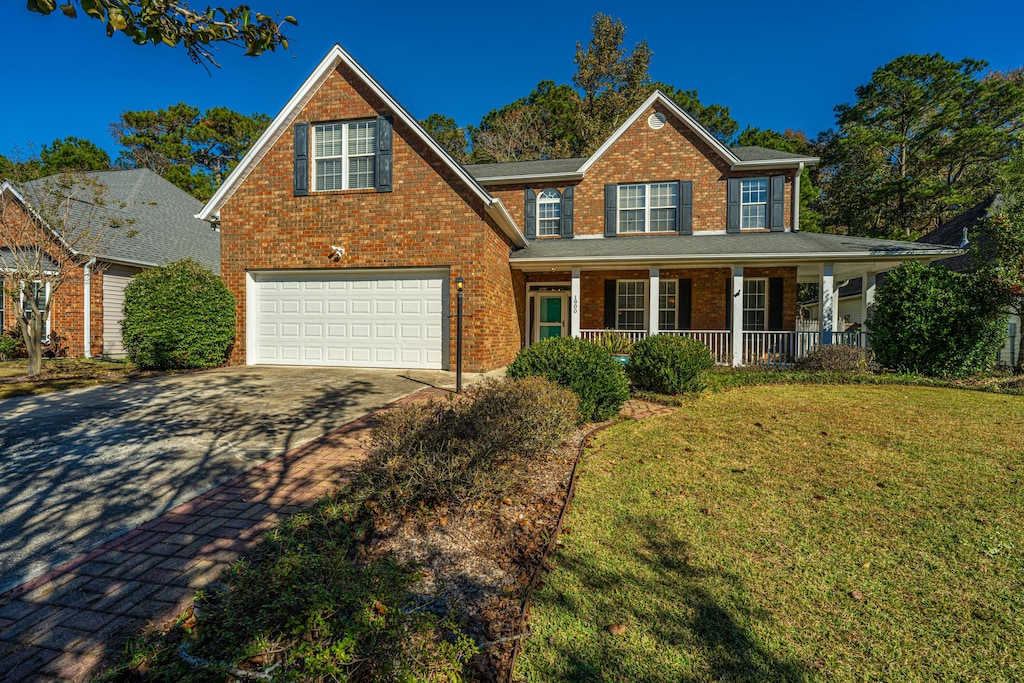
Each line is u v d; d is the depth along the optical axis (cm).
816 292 2797
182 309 1083
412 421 408
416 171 1098
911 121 2950
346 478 430
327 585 187
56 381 938
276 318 1193
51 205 1156
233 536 325
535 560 310
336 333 1165
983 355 1021
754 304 1427
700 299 1437
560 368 643
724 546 331
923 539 341
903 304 1064
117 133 3600
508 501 386
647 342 907
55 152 3048
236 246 1188
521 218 1565
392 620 178
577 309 1302
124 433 578
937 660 228
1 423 622
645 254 1212
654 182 1469
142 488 409
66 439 551
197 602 246
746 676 219
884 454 529
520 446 427
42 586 268
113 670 196
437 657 188
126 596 258
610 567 304
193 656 165
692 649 235
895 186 2797
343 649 160
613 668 222
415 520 344
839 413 727
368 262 1124
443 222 1088
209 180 3575
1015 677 217
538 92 3519
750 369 1159
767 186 1420
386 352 1140
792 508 392
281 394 820
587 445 563
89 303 1394
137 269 1538
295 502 381
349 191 1130
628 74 3138
